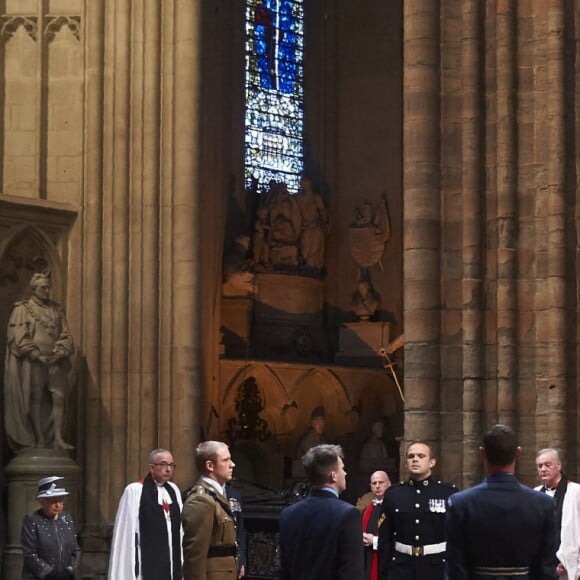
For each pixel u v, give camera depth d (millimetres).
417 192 21391
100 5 28047
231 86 39312
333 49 42438
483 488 10766
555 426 20719
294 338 40094
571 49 21391
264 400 38906
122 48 27969
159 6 28031
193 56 27906
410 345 21312
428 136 21453
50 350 26172
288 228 40406
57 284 27562
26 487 25688
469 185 21328
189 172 27688
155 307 27453
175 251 27609
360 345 40938
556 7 21219
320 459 11148
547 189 21141
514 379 21062
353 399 40469
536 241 21266
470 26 21469
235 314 38562
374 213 41469
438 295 21359
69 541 18359
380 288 41312
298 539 11008
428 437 21109
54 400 26172
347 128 42156
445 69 21609
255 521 24844
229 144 39125
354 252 41469
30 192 27969
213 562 14922
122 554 17094
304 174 41844
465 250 21281
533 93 21422
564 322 20922
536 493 10773
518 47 21484
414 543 15125
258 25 40656
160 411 27281
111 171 27750
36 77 28109
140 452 27109
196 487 15000
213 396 37281
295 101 41750
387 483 18156
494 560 10703
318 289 41156
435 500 15164
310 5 42406
